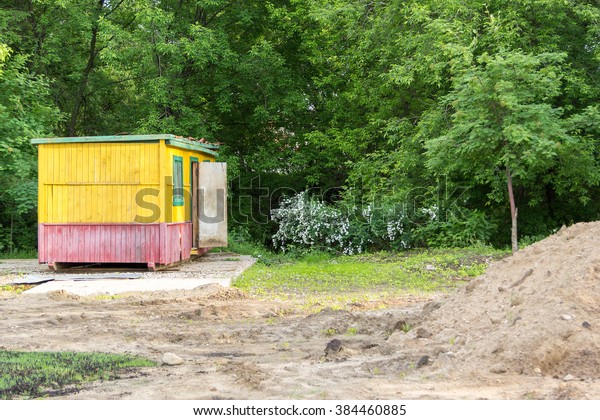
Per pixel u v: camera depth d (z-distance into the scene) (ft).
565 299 23.12
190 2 87.45
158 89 77.46
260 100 86.12
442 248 65.16
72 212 52.19
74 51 88.02
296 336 29.32
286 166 90.53
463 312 27.20
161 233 51.13
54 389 20.66
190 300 39.14
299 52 90.68
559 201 74.90
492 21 60.90
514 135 47.34
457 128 51.75
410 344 25.48
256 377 21.65
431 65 65.26
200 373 22.71
